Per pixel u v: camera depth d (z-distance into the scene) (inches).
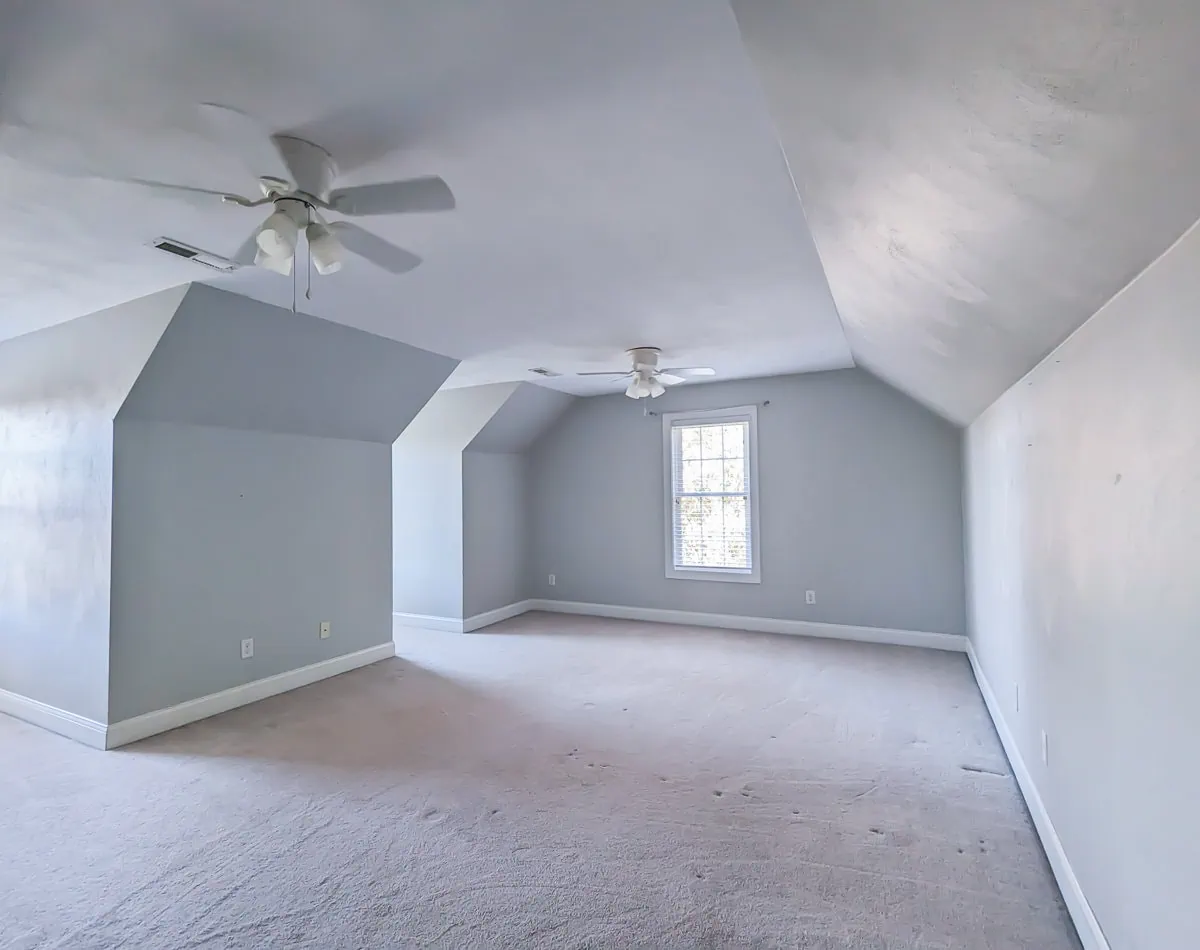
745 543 224.2
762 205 83.4
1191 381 44.9
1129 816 57.9
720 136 66.6
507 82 56.9
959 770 112.0
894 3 34.2
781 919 73.5
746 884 79.9
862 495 204.5
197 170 71.7
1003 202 50.7
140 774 112.1
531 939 70.4
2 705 144.5
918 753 119.3
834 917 73.8
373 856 86.5
